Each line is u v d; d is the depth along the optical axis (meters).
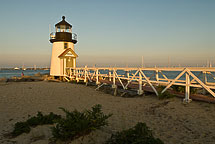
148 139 3.01
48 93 11.51
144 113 5.88
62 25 22.58
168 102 6.82
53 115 5.52
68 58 21.78
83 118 3.99
